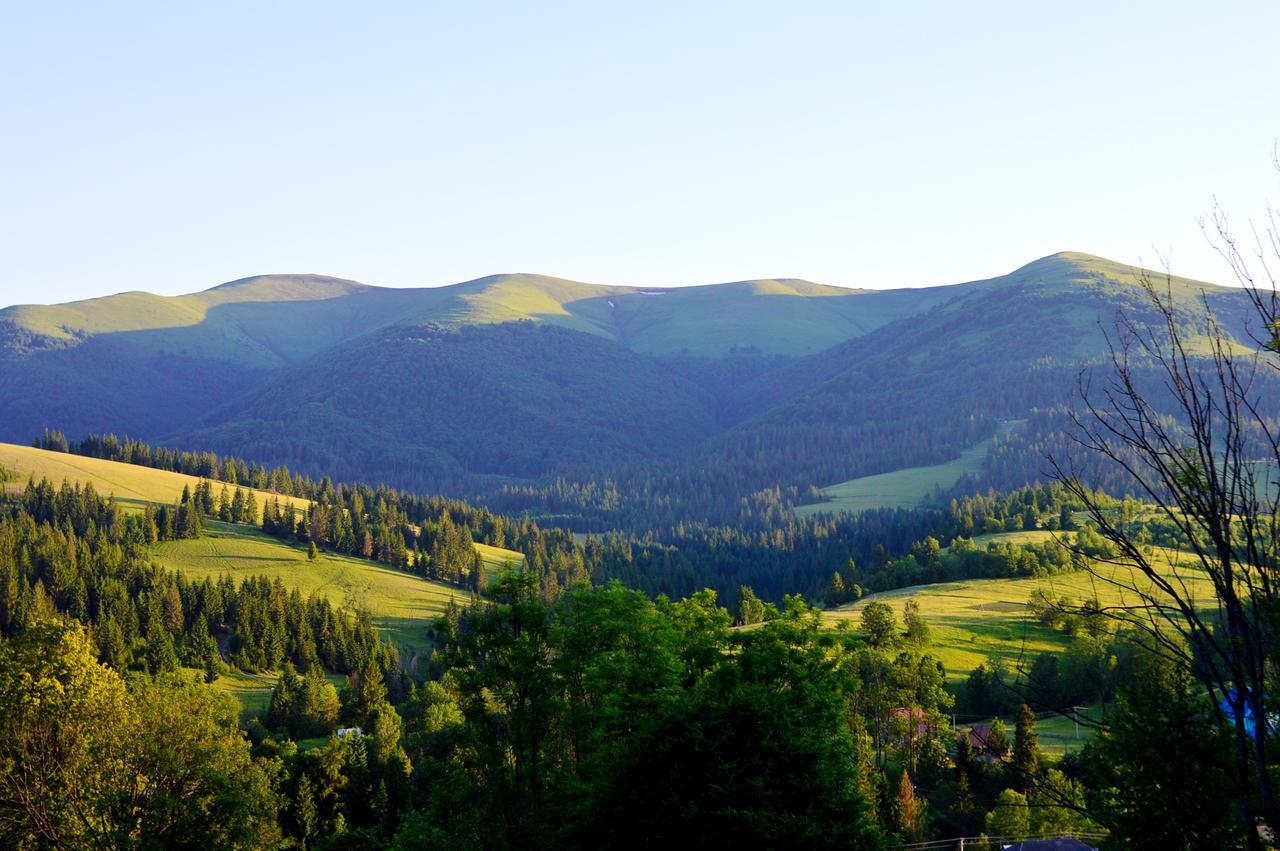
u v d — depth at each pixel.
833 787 31.97
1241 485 12.19
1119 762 19.70
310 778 89.69
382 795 87.88
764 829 29.44
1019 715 71.75
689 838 30.52
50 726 43.66
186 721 45.44
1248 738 12.38
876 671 87.12
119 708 45.12
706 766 31.06
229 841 44.50
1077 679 96.12
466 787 39.19
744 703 32.16
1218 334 12.91
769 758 31.56
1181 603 12.48
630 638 39.56
